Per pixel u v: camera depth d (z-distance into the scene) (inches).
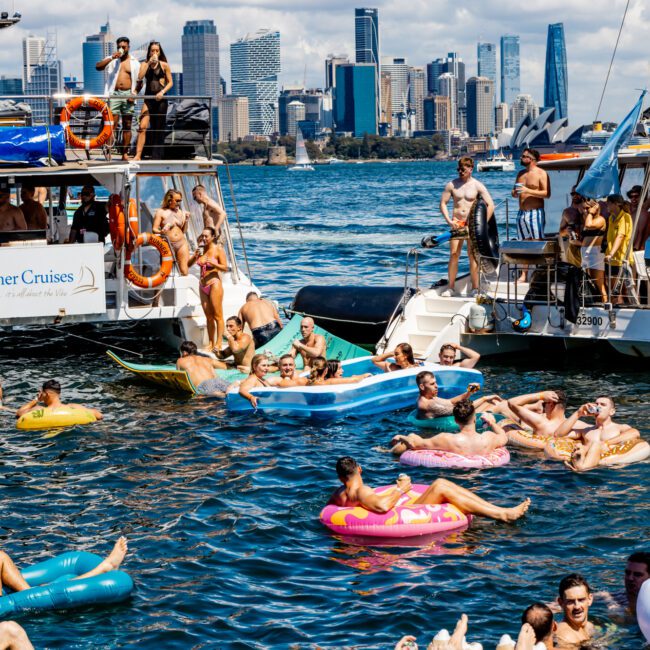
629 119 709.3
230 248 893.2
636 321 714.8
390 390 659.4
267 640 356.5
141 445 583.2
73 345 883.4
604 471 520.4
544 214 824.3
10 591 384.5
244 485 514.9
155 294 822.5
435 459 536.7
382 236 1908.2
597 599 377.1
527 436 567.2
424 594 387.5
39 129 788.0
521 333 757.3
